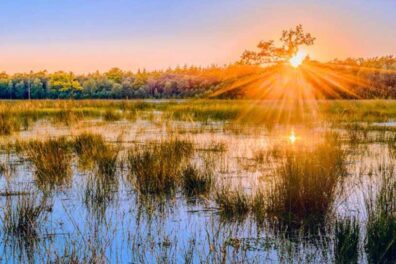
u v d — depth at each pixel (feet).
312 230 18.56
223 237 17.63
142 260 15.30
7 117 63.05
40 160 29.12
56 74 288.10
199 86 236.43
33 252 16.14
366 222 19.03
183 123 66.39
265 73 116.98
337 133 47.96
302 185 20.90
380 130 54.80
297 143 42.45
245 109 81.05
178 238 17.48
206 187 24.90
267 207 21.26
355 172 29.01
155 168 25.63
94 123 65.51
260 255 15.90
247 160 33.27
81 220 19.57
